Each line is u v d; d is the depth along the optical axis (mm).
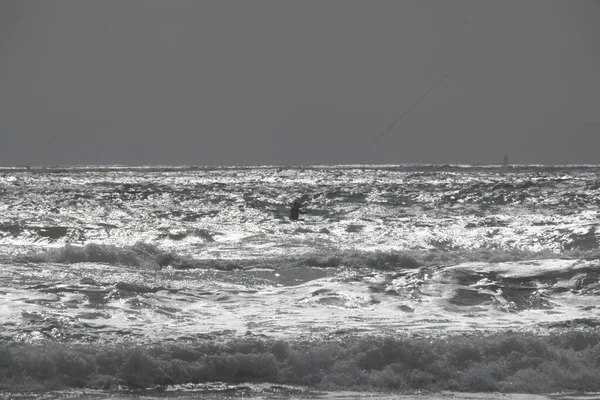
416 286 44094
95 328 32188
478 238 72125
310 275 50188
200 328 32906
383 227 82438
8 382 25359
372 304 39688
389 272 50344
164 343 28891
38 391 25016
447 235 74500
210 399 24844
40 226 76188
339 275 50062
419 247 67938
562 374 27891
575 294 43281
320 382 26938
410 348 28562
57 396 24609
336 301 40188
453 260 55625
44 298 38562
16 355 26359
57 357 26422
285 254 60906
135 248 57094
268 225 85812
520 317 37531
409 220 90500
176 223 87188
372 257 55188
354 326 33875
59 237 72188
